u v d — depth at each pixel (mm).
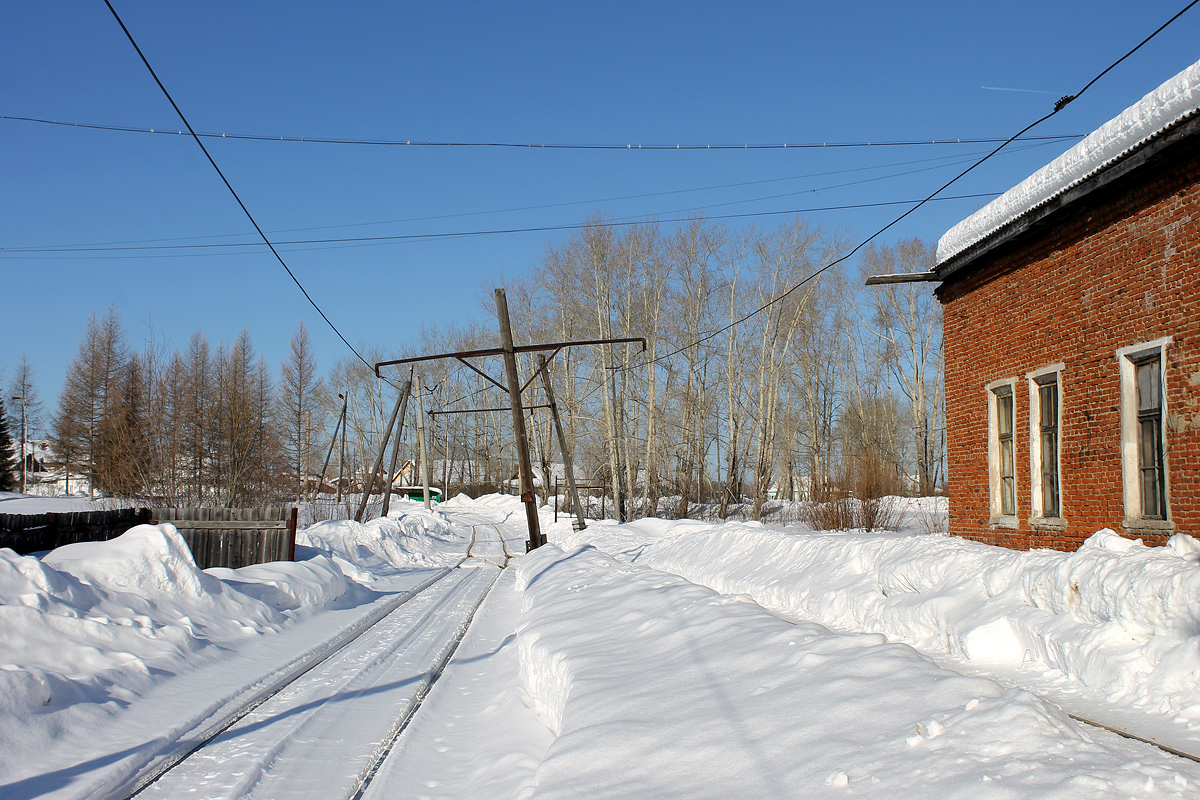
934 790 3104
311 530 23156
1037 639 6402
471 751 6207
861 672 4590
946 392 13219
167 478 31828
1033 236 10469
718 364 43312
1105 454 9000
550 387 32156
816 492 25562
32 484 74875
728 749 3984
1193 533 7613
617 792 3789
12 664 6695
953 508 12930
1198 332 7594
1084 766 3090
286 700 7465
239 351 48781
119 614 8633
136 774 5434
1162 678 5137
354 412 81438
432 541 30516
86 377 54562
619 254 40062
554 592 10758
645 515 39406
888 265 45625
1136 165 8094
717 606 7301
